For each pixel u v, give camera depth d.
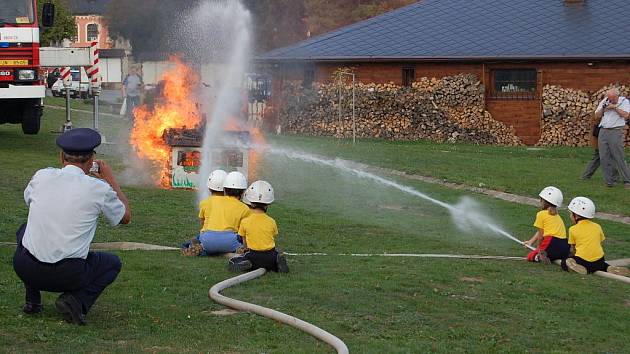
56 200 7.75
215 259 11.34
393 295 9.90
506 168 23.78
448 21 37.38
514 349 8.19
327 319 8.79
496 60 34.78
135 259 11.01
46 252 7.71
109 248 12.02
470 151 30.23
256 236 10.62
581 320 9.42
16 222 13.41
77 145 7.93
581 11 36.72
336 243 13.49
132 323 8.27
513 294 10.31
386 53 35.81
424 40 36.28
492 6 37.94
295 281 10.28
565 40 35.03
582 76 34.50
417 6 38.72
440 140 35.22
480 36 36.06
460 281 10.86
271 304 9.25
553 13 36.91
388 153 26.97
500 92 35.38
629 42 34.47
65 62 25.53
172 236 13.15
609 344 8.62
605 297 10.51
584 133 34.31
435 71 35.72
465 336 8.51
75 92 50.75
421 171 22.39
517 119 35.06
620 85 34.16
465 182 20.66
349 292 9.84
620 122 20.25
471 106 35.16
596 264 11.77
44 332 7.73
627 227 15.92
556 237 12.31
